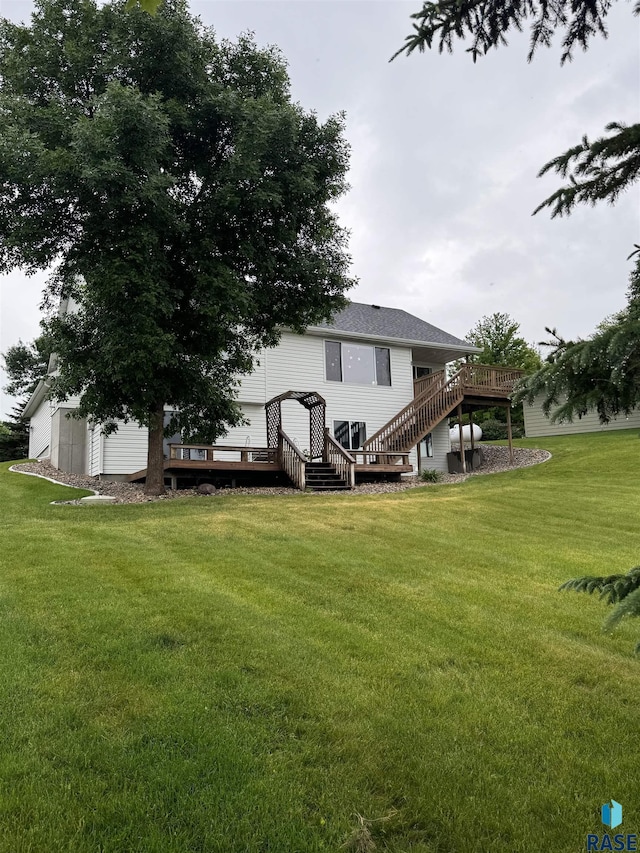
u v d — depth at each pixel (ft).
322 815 8.45
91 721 10.52
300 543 25.05
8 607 16.17
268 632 14.98
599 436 76.23
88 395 36.83
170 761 9.43
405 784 9.25
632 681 13.19
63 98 35.42
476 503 35.81
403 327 73.67
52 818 8.07
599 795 9.17
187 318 38.17
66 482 50.03
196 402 40.29
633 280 11.19
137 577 19.29
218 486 49.52
